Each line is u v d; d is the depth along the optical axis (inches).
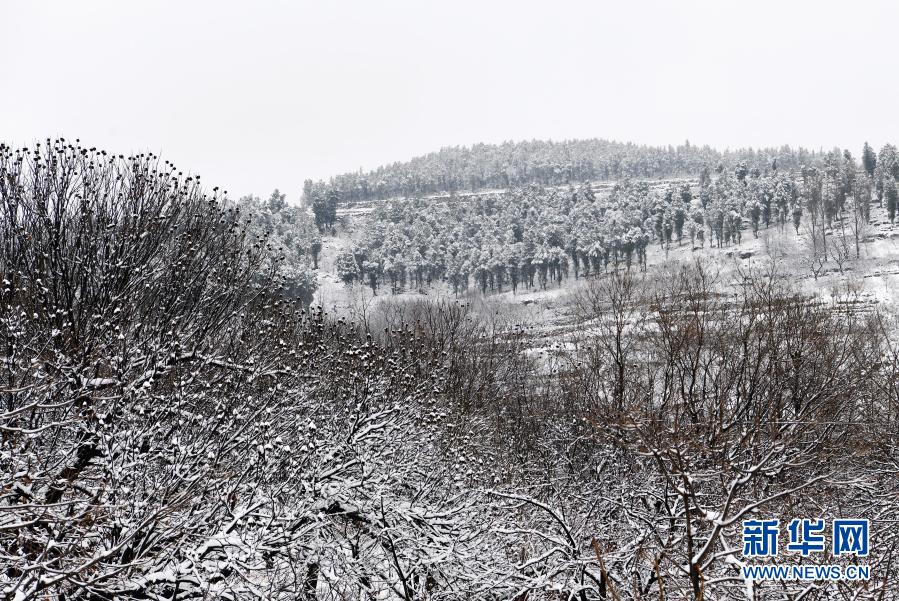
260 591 361.1
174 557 352.2
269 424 353.7
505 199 6747.1
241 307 454.9
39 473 307.4
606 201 6309.1
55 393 350.3
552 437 678.5
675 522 413.7
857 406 581.0
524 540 524.1
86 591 318.7
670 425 458.9
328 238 6815.9
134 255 437.1
